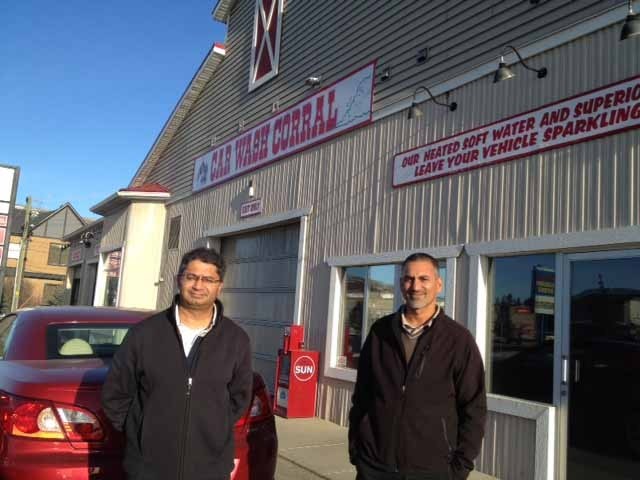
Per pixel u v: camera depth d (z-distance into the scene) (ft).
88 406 10.65
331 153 29.81
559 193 17.81
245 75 41.32
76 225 173.99
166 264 50.34
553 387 17.26
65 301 84.17
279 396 27.89
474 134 21.15
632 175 15.92
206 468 8.83
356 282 26.78
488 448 18.62
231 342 9.52
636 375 15.25
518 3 20.34
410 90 24.89
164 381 8.88
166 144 54.49
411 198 23.77
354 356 26.17
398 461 9.29
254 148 38.01
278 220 33.53
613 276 16.22
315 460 19.89
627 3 16.56
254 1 41.73
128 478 8.79
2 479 10.26
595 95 17.15
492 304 19.74
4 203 70.85
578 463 16.26
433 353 9.52
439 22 23.94
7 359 13.08
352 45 29.53
